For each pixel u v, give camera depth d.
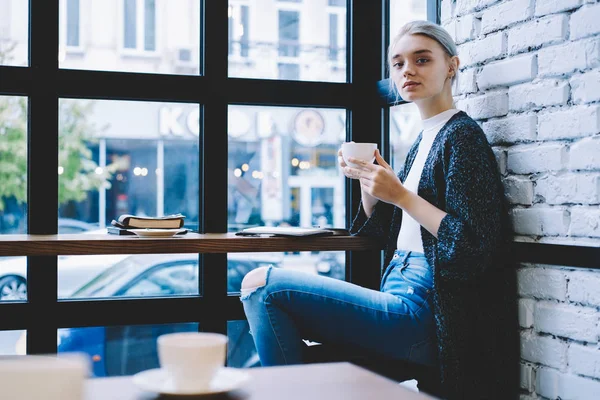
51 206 2.27
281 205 2.50
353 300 1.81
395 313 1.80
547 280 1.80
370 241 2.10
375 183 1.80
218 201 2.40
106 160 2.34
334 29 2.55
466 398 1.77
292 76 2.51
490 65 1.99
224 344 0.87
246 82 2.42
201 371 0.84
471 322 1.79
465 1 2.09
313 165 2.53
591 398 1.67
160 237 1.98
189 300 2.38
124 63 2.36
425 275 1.84
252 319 1.86
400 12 2.50
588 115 1.68
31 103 2.25
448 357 1.76
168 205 2.40
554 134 1.78
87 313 2.28
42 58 2.26
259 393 0.86
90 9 2.33
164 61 2.39
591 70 1.68
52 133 2.27
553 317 1.78
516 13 1.89
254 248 1.98
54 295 2.27
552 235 1.78
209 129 2.39
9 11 2.26
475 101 2.05
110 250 1.85
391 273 1.93
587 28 1.68
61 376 0.65
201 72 2.41
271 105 2.47
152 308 2.33
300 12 2.51
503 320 1.86
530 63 1.84
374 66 2.54
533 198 1.84
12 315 2.23
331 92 2.50
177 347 0.83
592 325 1.67
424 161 1.95
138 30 2.37
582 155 1.70
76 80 2.28
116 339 2.35
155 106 2.38
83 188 2.32
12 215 2.26
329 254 2.56
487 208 1.75
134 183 2.37
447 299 1.77
